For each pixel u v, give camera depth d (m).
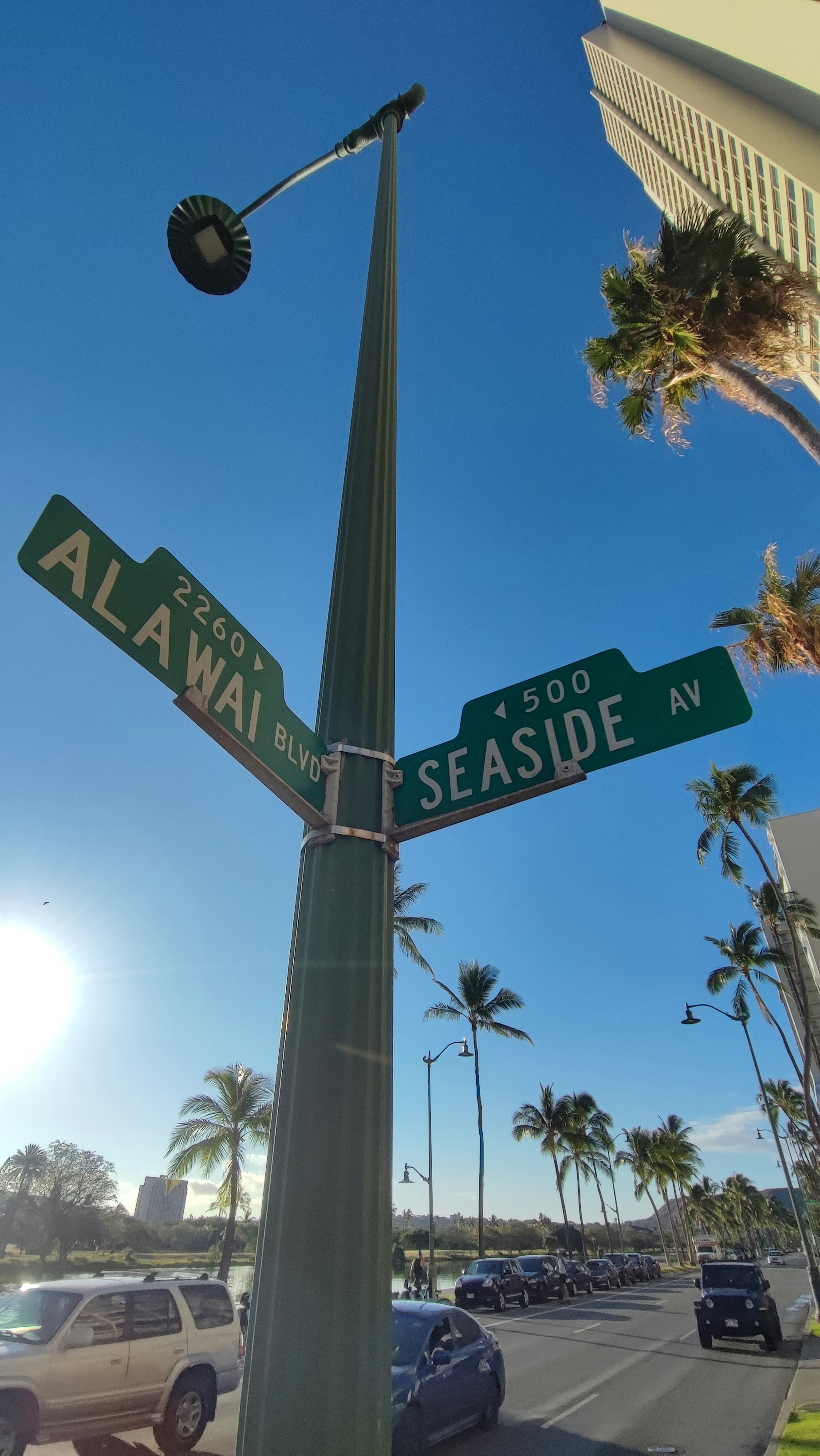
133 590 1.85
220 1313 8.17
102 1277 7.98
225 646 2.05
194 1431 7.36
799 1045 37.72
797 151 22.72
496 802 2.20
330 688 2.50
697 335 11.53
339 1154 1.77
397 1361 7.80
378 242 3.48
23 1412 6.33
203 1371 7.67
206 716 1.86
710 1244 81.12
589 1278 31.56
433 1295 25.05
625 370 12.45
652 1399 10.49
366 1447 1.53
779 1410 9.82
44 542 1.70
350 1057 1.89
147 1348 7.27
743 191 26.48
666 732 2.16
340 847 2.17
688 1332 17.95
